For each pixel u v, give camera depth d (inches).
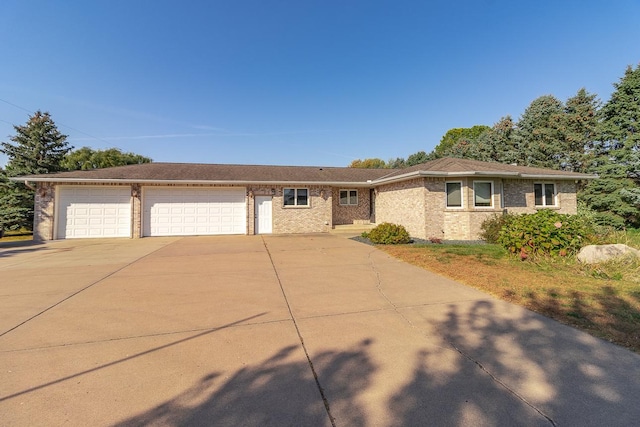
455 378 98.4
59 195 517.0
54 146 770.8
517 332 133.0
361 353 116.3
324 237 527.5
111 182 521.0
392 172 724.0
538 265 260.5
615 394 88.6
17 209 669.9
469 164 533.0
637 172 655.8
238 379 98.7
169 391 92.1
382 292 199.0
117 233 533.3
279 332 136.9
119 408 84.0
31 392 91.6
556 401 85.8
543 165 977.5
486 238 443.5
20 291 202.1
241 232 589.9
